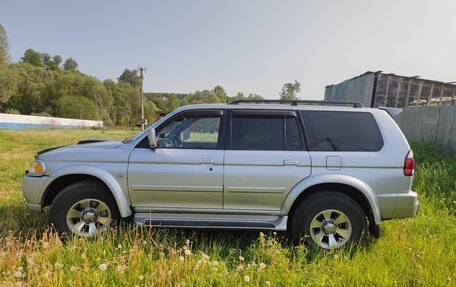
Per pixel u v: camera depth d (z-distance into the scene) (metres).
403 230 3.53
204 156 3.15
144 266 2.61
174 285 2.35
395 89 15.20
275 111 3.30
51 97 66.12
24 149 14.31
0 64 34.38
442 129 8.66
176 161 3.16
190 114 3.37
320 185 3.18
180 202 3.22
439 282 2.39
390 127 3.24
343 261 2.76
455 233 3.43
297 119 3.28
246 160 3.13
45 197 3.28
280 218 3.19
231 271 2.62
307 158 3.12
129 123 76.00
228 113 3.33
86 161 3.22
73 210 3.19
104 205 3.23
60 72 76.69
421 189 4.97
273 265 2.60
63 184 3.40
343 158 3.11
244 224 3.14
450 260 2.78
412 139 10.62
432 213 4.06
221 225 3.13
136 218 3.23
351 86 19.52
